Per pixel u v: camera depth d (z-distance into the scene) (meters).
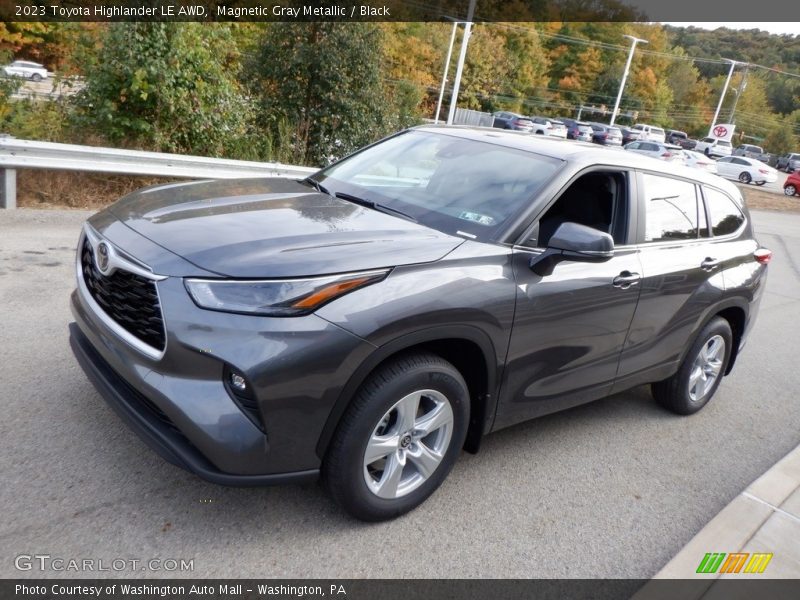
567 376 3.64
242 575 2.62
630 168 4.00
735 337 5.14
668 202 4.27
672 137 69.31
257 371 2.45
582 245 3.07
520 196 3.44
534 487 3.62
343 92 13.05
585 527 3.33
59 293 5.27
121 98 9.84
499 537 3.13
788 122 99.75
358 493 2.84
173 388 2.53
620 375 4.07
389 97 14.32
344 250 2.79
